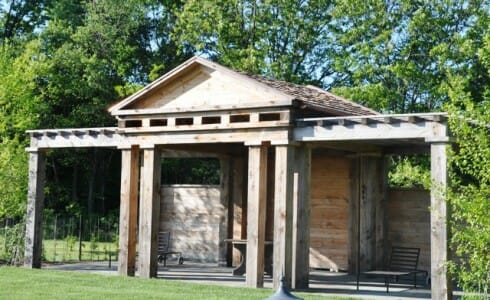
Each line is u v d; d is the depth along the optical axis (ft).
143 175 51.21
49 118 105.29
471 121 32.07
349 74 105.91
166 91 50.72
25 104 75.66
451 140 38.19
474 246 32.60
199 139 48.67
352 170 56.90
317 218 60.75
